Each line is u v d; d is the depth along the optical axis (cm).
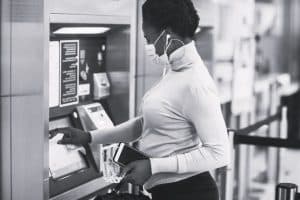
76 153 299
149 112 224
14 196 249
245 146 435
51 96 279
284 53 750
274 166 506
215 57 446
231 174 335
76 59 293
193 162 213
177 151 225
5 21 241
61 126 292
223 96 483
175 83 219
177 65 221
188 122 222
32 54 238
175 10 218
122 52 316
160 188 227
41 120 239
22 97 242
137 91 342
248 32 531
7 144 247
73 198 280
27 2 236
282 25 739
